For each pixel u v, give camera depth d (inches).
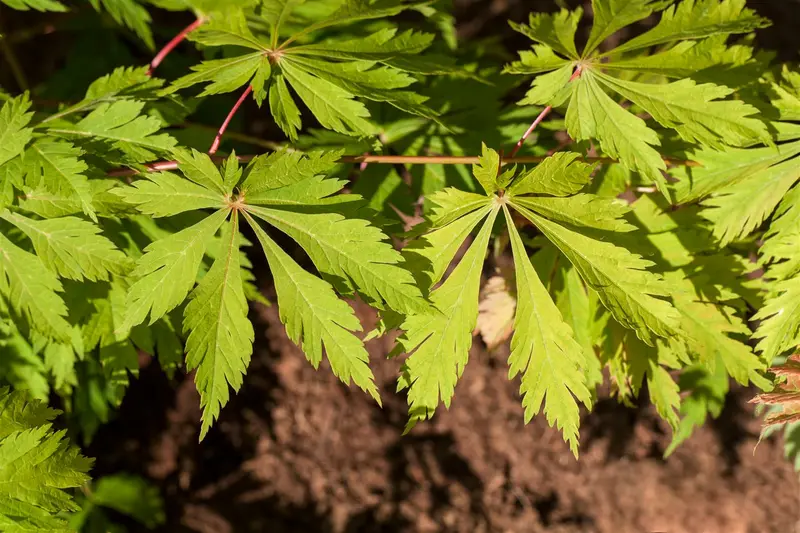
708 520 42.6
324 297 26.1
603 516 43.1
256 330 43.8
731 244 29.8
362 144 30.3
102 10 34.3
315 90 27.2
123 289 29.1
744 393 43.8
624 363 29.1
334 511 42.2
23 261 27.0
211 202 26.3
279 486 42.3
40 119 28.1
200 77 27.2
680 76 27.6
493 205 26.9
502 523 42.8
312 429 43.3
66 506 26.2
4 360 29.3
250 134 39.1
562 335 26.8
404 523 42.4
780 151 28.0
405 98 27.2
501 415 44.1
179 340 29.6
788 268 27.4
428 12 31.5
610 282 26.5
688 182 28.4
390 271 26.0
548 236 26.8
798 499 42.8
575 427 26.7
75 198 26.4
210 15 29.4
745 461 43.3
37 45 39.2
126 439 40.9
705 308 28.8
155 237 29.3
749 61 27.6
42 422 26.5
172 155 27.1
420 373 26.7
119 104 27.3
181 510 40.6
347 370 26.0
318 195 26.4
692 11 27.0
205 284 26.2
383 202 30.4
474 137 31.0
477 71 31.6
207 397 26.0
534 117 31.1
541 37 27.3
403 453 43.4
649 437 43.7
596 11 26.9
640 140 27.2
